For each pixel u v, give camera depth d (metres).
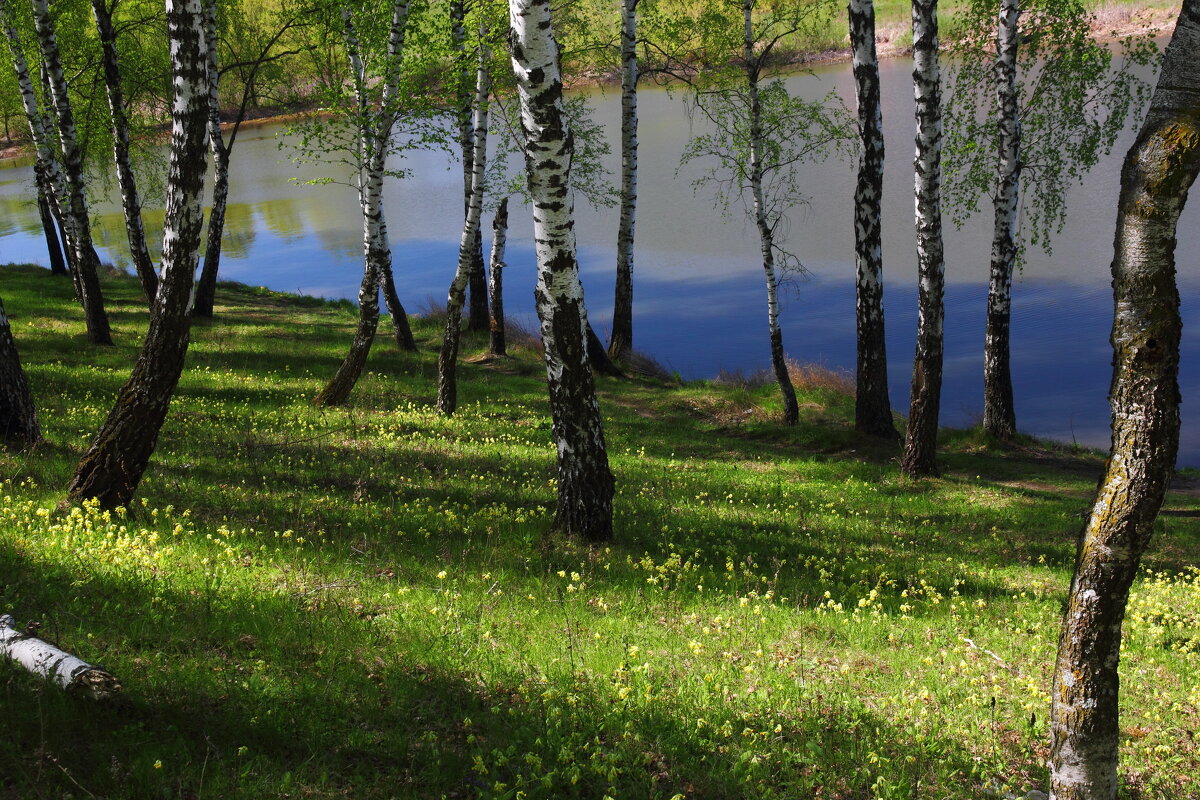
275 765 4.75
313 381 21.00
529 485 13.14
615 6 27.67
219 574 7.25
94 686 5.00
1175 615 9.56
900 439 20.47
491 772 4.93
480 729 5.48
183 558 7.67
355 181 63.44
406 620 6.98
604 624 7.53
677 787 5.07
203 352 23.41
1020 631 8.76
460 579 8.23
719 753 5.49
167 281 8.96
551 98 8.95
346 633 6.49
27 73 22.81
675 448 19.30
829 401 23.86
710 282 36.31
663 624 7.75
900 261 36.19
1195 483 18.31
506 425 18.62
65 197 23.34
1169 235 4.50
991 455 20.19
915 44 14.96
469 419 18.80
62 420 13.64
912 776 5.49
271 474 11.63
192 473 11.22
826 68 64.50
